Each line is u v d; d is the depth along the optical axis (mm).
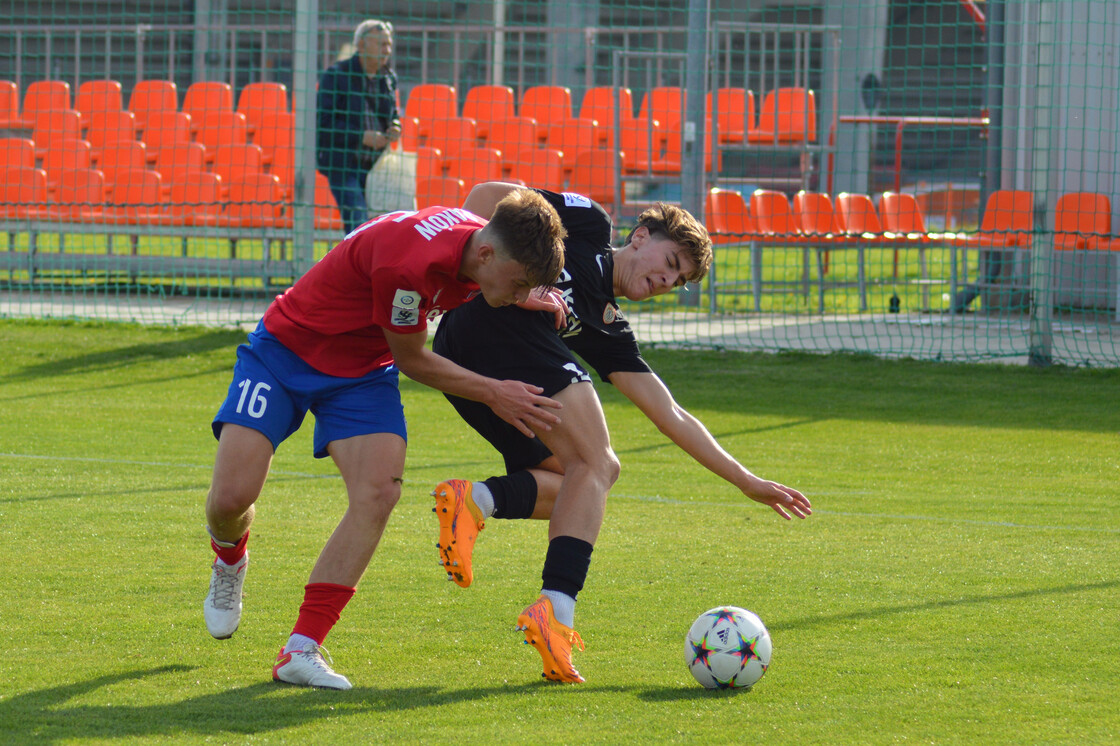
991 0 35969
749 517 15422
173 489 16328
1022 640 10219
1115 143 34281
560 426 9852
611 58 54969
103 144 44938
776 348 29312
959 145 53469
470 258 8898
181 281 40656
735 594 11758
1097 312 33031
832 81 50062
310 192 31609
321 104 32062
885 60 52719
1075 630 10523
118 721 8148
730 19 53219
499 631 10492
